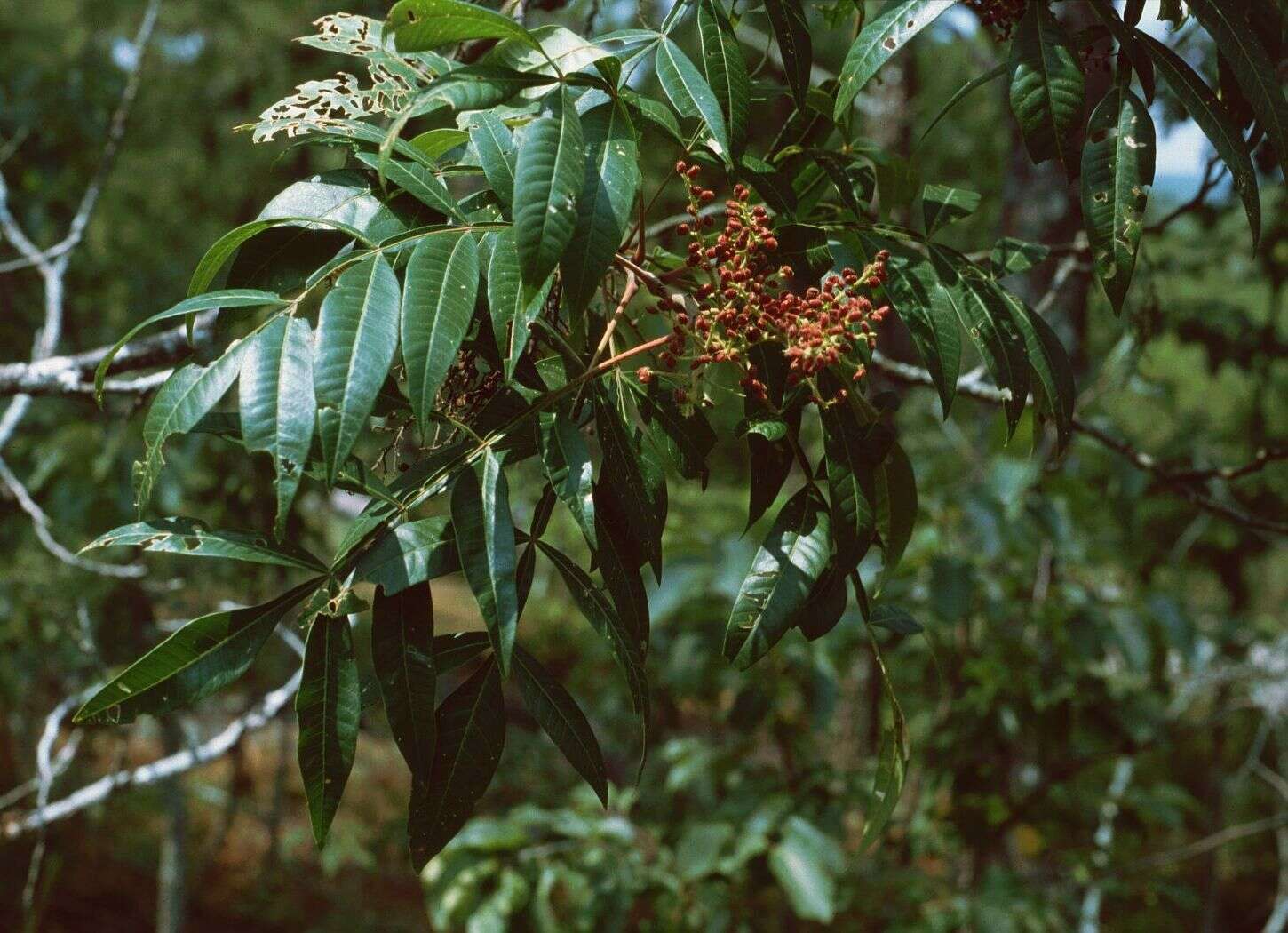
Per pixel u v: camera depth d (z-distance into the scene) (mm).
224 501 4160
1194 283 6398
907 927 4059
